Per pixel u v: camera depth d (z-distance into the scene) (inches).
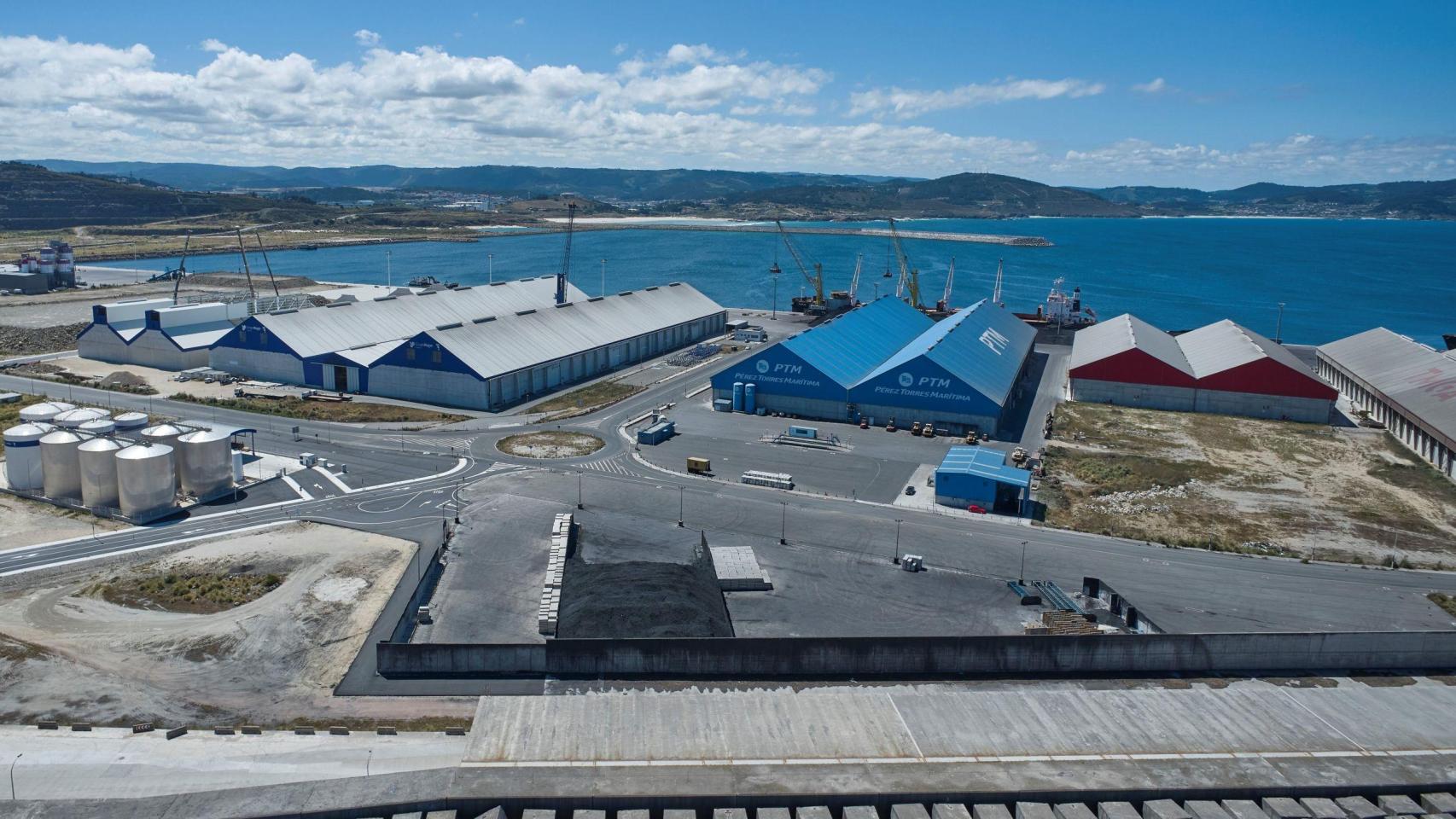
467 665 1876.2
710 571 2348.7
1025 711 1720.0
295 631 2039.9
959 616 2177.7
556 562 2369.6
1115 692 1802.4
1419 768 1563.7
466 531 2635.3
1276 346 5068.9
